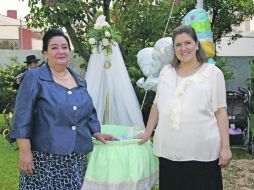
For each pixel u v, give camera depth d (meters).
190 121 2.84
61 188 2.82
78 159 2.89
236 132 6.68
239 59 11.08
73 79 2.96
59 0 6.57
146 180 3.18
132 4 7.11
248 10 9.09
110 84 4.24
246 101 6.47
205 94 2.85
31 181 2.82
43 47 2.89
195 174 2.92
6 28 17.08
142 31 7.37
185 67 2.99
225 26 9.41
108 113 4.26
